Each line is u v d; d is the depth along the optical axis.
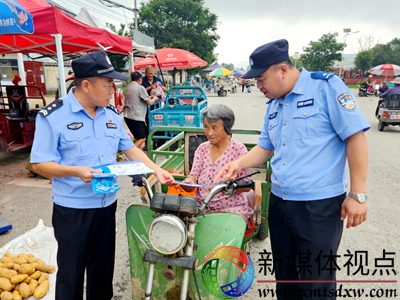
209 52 30.31
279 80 1.76
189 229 1.69
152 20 26.02
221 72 23.50
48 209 4.32
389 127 10.74
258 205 2.64
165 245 1.57
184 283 1.70
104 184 1.71
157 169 2.07
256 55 1.74
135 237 2.03
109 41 5.87
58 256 2.05
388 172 5.85
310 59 47.69
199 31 28.45
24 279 2.59
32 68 10.90
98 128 1.99
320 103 1.73
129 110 6.70
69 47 7.13
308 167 1.76
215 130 2.50
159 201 1.64
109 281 2.34
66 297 2.05
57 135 1.85
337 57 46.72
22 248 3.19
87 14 5.92
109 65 1.87
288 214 1.87
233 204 2.57
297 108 1.77
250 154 2.18
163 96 8.70
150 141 3.60
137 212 2.03
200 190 2.63
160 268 1.97
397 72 21.70
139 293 2.07
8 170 6.07
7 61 17.72
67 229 1.96
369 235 3.66
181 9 27.03
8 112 6.85
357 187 1.68
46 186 5.19
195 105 8.20
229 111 2.49
